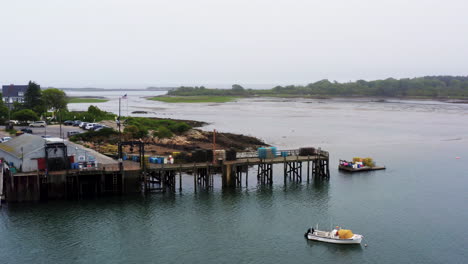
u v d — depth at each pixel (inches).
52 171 3302.2
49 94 7519.7
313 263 2461.9
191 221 3016.7
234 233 2842.0
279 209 3270.2
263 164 4128.9
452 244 2709.2
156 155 4448.8
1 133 5196.9
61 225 2886.3
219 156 3725.4
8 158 3560.5
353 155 5319.9
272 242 2721.5
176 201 3390.7
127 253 2549.2
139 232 2824.8
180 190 3636.8
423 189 3809.1
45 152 3267.7
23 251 2541.8
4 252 2524.6
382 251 2613.2
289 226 2962.6
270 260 2490.2
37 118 6309.1
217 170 4261.8
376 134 7229.3
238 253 2568.9
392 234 2847.0
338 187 3848.4
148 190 3585.1
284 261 2484.0
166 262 2458.2
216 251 2591.0
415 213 3213.6
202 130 7322.8
